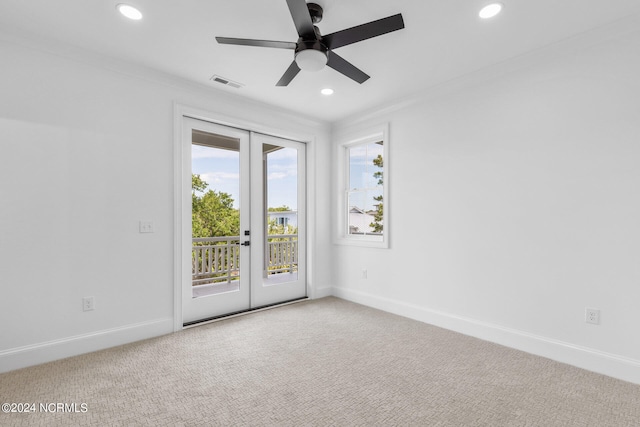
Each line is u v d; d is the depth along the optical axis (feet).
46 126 7.45
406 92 10.47
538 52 7.83
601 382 6.56
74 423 5.20
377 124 12.03
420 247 10.60
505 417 5.41
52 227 7.51
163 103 9.27
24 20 6.67
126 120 8.60
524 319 8.18
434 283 10.19
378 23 5.52
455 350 8.16
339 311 11.58
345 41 6.18
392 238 11.50
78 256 7.86
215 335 9.18
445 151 9.91
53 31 7.07
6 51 7.00
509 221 8.47
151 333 9.00
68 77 7.73
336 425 5.20
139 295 8.81
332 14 6.49
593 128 7.13
